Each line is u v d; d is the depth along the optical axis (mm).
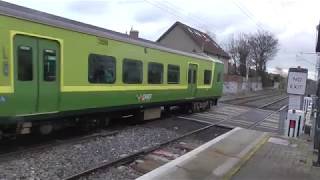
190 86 21828
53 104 11758
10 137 11281
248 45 90625
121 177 9133
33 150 10867
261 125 20578
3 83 9969
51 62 11555
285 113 15117
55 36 11602
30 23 10727
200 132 16547
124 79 15250
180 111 23141
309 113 20047
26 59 10672
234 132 14008
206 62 24125
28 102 10805
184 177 7809
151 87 17438
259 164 9367
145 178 7547
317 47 10297
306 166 9438
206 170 8438
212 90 25438
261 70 94562
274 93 75938
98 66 13578
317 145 10961
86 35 12898
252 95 56906
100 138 13227
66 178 8414
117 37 14688
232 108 28828
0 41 9859
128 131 15141
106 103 14211
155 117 18781
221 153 10227
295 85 15164
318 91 10812
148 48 17016
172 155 11641
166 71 18844
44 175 8789
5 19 9977
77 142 12297
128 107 15875
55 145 11711
